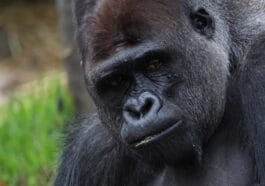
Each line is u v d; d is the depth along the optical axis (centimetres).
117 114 1269
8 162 2233
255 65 1295
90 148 1458
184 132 1238
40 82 2884
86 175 1461
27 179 2161
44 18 3878
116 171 1434
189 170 1312
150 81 1235
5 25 3800
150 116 1198
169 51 1234
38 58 3547
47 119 2439
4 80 3275
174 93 1246
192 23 1275
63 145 1542
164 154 1235
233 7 1355
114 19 1221
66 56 2372
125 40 1220
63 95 2489
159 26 1229
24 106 2572
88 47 1248
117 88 1249
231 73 1326
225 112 1320
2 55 3653
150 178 1397
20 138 2358
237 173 1302
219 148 1323
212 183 1309
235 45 1333
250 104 1285
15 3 3997
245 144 1303
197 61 1259
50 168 2161
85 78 1302
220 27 1312
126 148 1320
